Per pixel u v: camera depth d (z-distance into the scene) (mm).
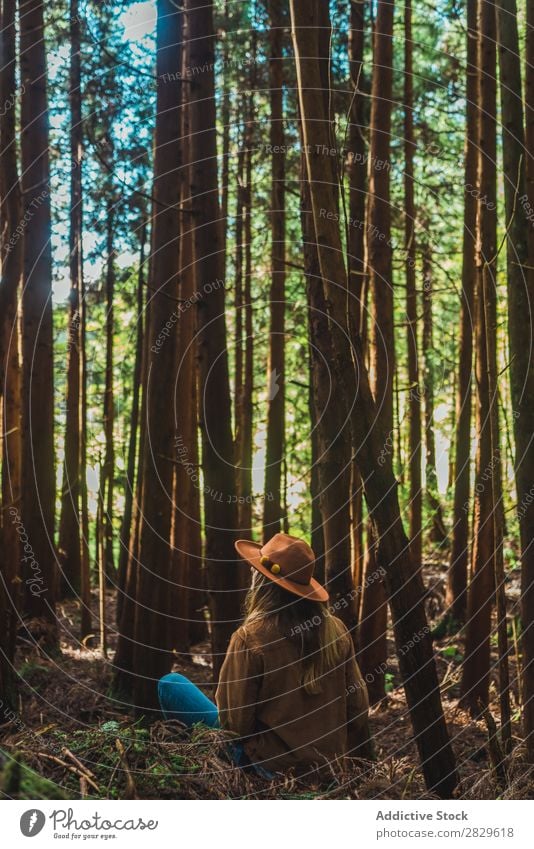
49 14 7242
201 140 4762
